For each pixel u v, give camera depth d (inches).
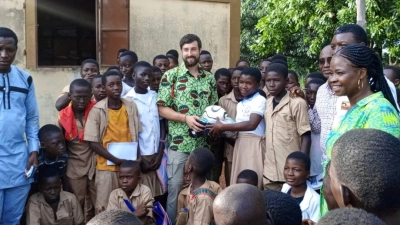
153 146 182.9
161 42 334.0
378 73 93.5
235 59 351.6
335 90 93.9
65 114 176.2
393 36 400.5
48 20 460.8
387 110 87.6
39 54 462.3
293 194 152.6
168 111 182.4
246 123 170.9
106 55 325.1
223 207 72.7
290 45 589.6
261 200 74.1
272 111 170.1
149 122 182.4
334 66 93.3
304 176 150.1
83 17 469.7
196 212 152.0
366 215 47.3
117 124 174.9
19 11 299.6
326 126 134.0
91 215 182.5
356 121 90.7
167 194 190.4
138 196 167.5
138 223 71.4
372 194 58.2
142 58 330.6
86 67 227.9
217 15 344.5
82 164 176.1
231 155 196.7
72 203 171.2
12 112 151.3
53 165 170.6
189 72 184.4
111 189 173.2
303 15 446.0
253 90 175.8
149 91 187.3
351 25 118.6
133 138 176.7
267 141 170.6
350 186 59.8
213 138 183.5
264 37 485.4
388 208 58.7
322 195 98.7
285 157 166.4
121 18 322.7
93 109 173.3
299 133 165.8
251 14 726.5
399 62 450.6
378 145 59.9
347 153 60.6
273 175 167.3
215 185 161.0
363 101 91.0
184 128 182.2
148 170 182.1
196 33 340.8
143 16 328.5
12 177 152.6
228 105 196.7
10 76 152.1
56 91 310.3
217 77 210.7
